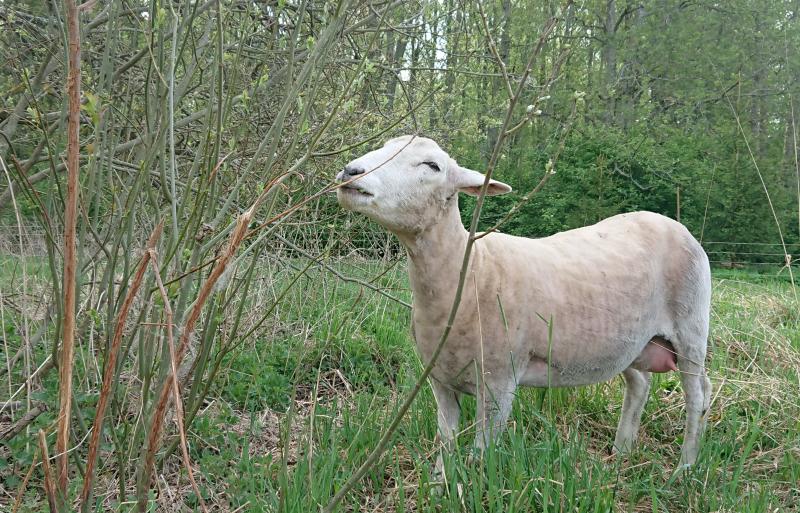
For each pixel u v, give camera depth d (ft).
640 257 10.32
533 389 11.66
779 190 45.06
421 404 10.93
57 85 11.21
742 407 12.17
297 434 11.03
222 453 9.42
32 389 9.58
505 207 43.80
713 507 8.63
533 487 8.08
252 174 10.57
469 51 14.49
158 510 8.38
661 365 11.07
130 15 9.98
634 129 49.47
